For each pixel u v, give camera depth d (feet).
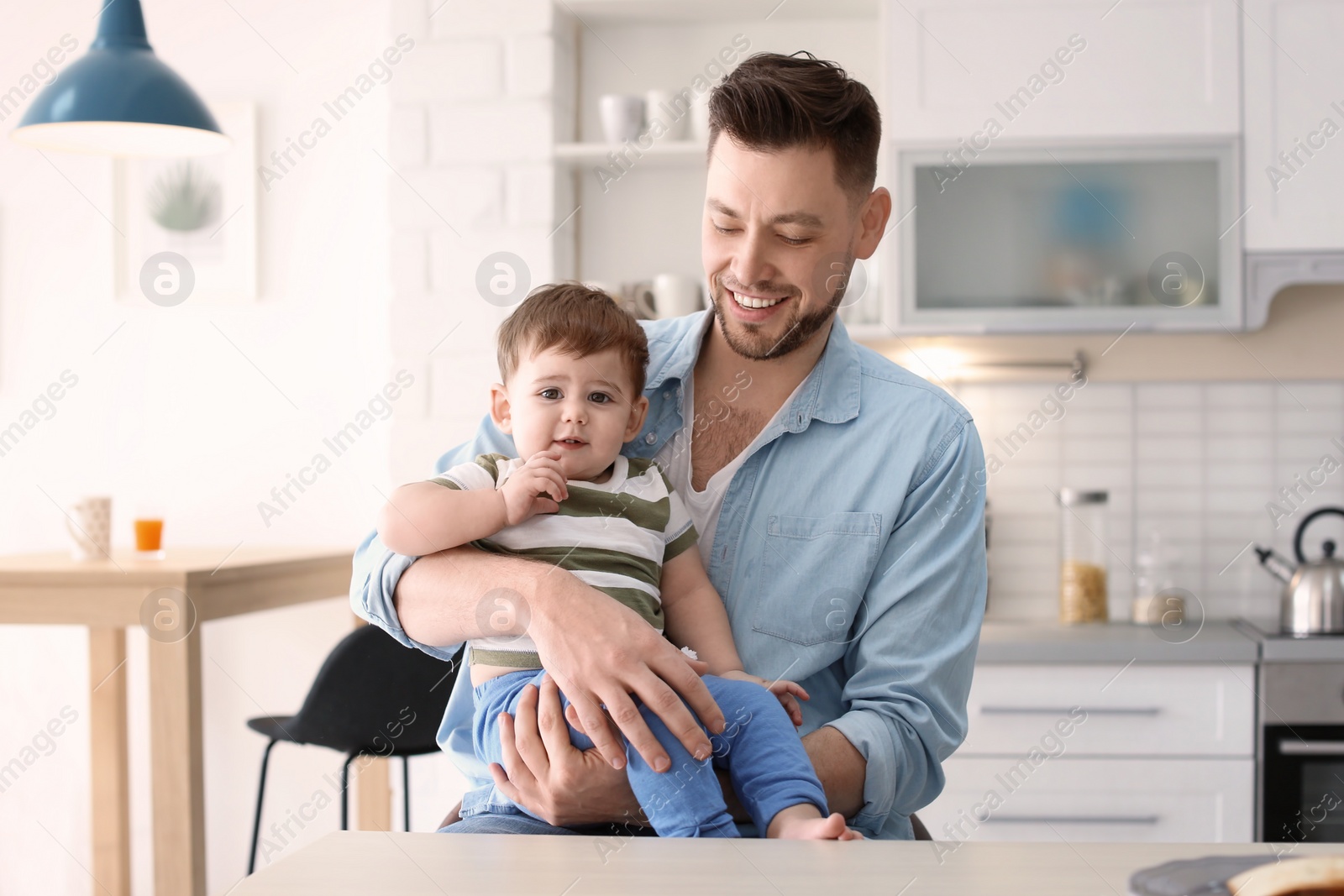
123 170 8.87
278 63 8.75
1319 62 7.51
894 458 3.59
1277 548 8.47
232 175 8.78
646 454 3.91
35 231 8.93
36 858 8.88
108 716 8.13
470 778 3.70
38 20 8.98
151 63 6.57
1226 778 7.15
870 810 3.25
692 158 8.07
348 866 1.93
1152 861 1.93
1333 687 7.07
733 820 3.07
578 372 3.64
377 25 8.70
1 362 8.96
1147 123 7.58
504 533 3.48
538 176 7.77
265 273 8.78
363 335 8.68
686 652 3.50
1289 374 8.45
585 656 2.85
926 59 7.69
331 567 7.73
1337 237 7.50
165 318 8.86
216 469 8.80
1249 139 7.55
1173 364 8.49
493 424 4.00
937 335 7.72
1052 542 8.57
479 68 7.80
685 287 7.82
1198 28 7.57
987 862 1.93
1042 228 7.66
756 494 3.66
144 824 8.67
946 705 3.45
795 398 3.70
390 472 7.77
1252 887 1.60
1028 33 7.63
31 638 8.89
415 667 5.99
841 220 3.48
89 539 7.28
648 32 8.48
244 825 8.74
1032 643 7.27
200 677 6.48
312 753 8.72
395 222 7.82
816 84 3.35
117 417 8.87
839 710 3.62
